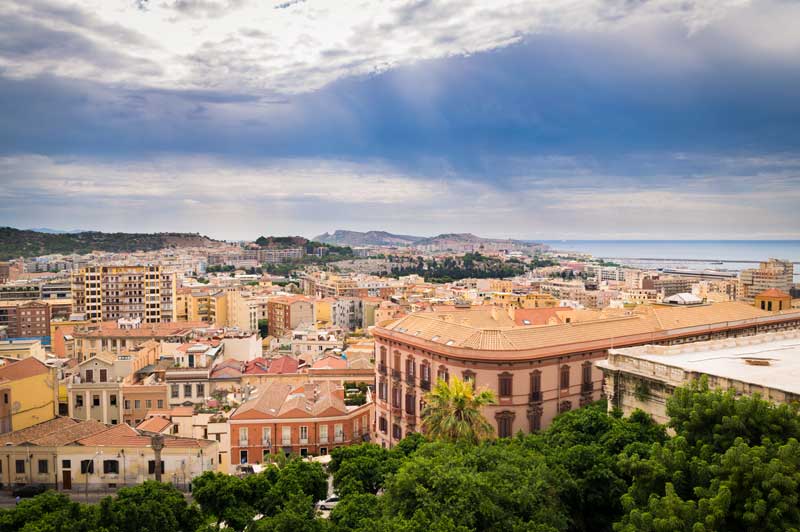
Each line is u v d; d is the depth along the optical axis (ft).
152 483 181.16
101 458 306.35
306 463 218.18
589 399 305.94
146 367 450.30
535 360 288.51
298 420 343.87
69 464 306.55
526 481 155.33
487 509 142.92
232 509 185.06
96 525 151.43
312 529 160.15
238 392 417.90
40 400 360.28
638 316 364.38
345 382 453.17
